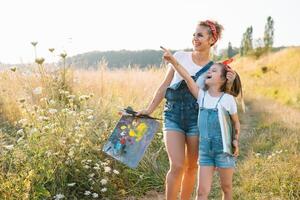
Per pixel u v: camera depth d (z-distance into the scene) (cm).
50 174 531
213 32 478
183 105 475
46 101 694
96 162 610
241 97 488
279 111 1568
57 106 681
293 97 2097
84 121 654
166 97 484
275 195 604
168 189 471
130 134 511
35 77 847
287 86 2544
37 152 530
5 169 531
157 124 511
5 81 846
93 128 651
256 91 2769
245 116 1493
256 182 637
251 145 935
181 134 477
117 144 510
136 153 506
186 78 468
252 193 606
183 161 471
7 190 485
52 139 558
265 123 1254
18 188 491
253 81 3328
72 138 587
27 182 496
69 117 617
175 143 473
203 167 461
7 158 542
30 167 515
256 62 5334
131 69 1290
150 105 506
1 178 493
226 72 466
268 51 6025
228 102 463
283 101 2116
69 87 877
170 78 501
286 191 607
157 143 751
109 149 511
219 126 456
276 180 629
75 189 570
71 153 559
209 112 460
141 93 1057
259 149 909
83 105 780
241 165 744
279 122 1246
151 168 668
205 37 479
